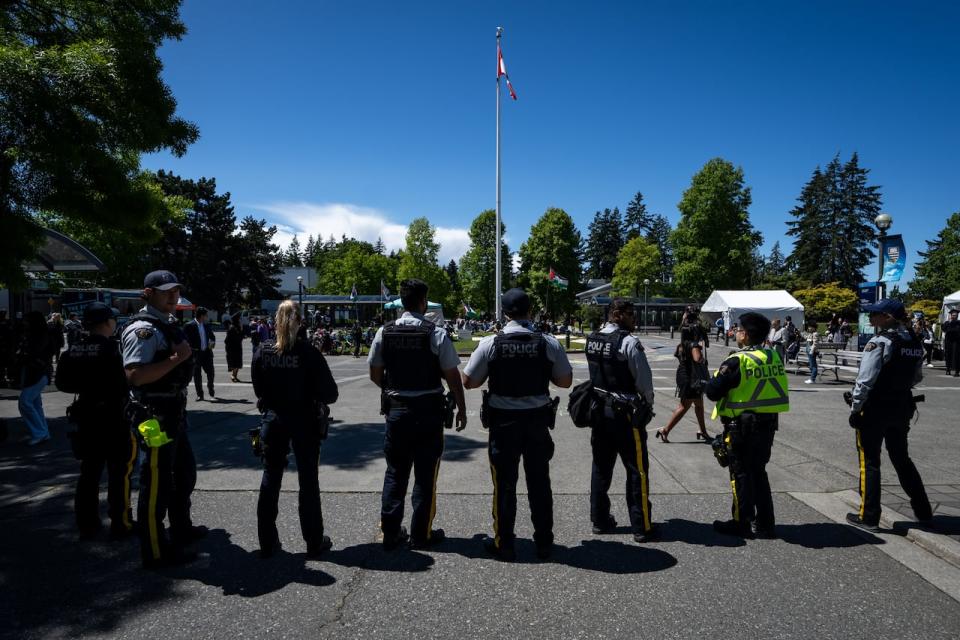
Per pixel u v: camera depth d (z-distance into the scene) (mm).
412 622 2877
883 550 3783
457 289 78938
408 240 65000
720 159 50125
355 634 2768
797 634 2764
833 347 23312
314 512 3674
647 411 3943
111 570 3486
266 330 17844
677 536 4043
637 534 3932
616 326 4129
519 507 4742
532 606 3041
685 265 50688
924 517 4082
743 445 3996
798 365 15812
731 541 3949
